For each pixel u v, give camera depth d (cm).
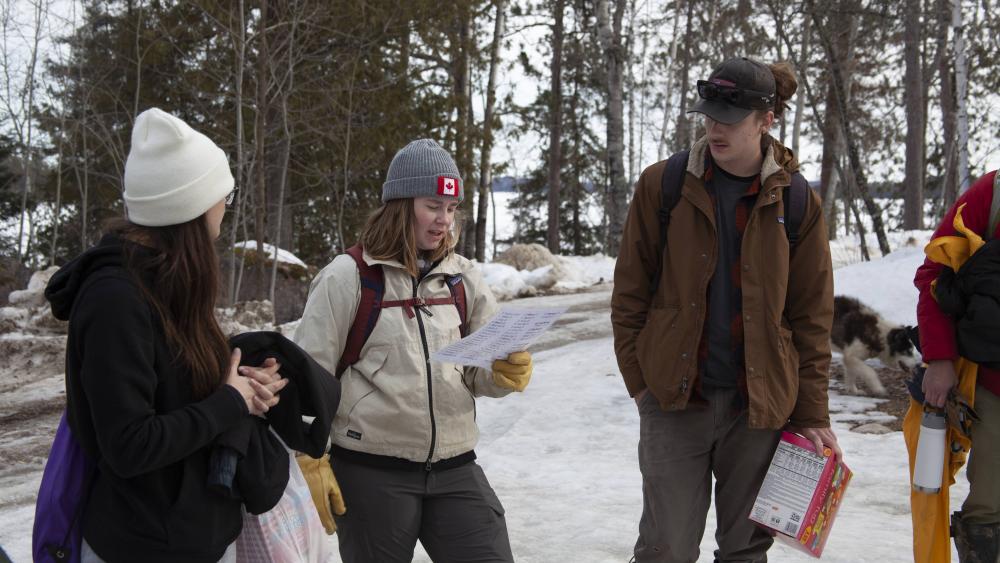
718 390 310
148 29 1988
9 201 3023
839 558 432
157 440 190
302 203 2225
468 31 2348
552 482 645
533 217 4622
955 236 318
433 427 274
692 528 317
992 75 2956
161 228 207
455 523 280
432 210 278
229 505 213
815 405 307
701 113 297
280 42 1816
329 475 262
